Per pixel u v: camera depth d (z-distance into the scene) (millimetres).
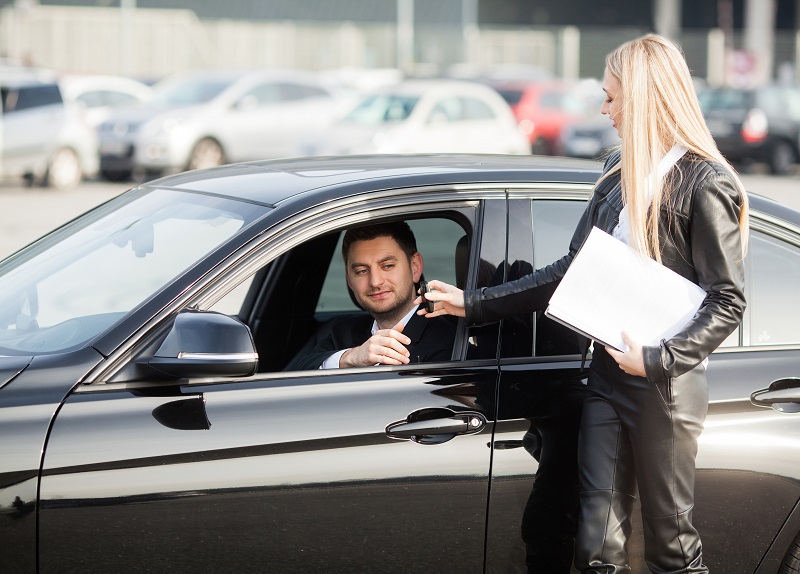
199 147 53594
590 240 7926
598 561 8164
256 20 110688
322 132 49125
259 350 11172
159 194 9812
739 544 8906
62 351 7828
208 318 7480
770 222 9508
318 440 7852
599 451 8203
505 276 8820
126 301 8289
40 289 8945
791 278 9484
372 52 109500
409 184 8727
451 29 112312
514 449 8344
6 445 7262
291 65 107000
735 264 7934
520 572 8438
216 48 103938
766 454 8883
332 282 11484
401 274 9383
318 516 7844
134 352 7703
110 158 52750
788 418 9000
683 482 8125
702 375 8195
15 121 48750
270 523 7746
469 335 8602
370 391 8125
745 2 134250
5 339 8336
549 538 8484
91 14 98812
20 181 54469
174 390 7719
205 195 9289
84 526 7371
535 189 9102
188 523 7570
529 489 8391
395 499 8008
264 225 8234
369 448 7949
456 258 9070
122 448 7453
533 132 64188
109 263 8938
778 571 9109
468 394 8320
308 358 10266
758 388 8953
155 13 103062
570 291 7926
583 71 113188
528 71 94000
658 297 7910
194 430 7633
